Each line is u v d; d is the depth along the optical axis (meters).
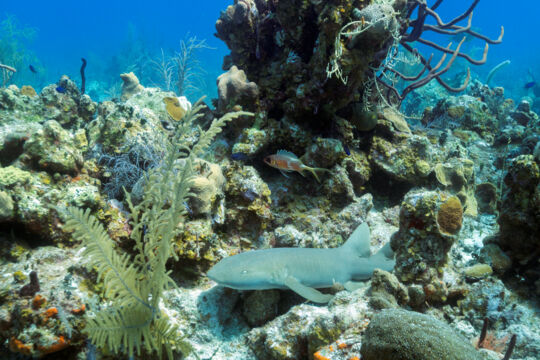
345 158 5.03
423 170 5.25
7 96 5.80
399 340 2.01
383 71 5.62
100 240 2.40
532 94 20.91
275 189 4.79
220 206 4.09
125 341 2.37
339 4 4.18
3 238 3.46
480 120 7.48
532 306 3.46
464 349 1.95
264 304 3.43
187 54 10.59
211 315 3.40
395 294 3.06
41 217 3.51
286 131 4.95
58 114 6.14
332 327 2.76
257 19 5.29
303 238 4.13
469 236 5.05
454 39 15.05
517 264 3.91
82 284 3.14
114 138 4.69
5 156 4.26
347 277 3.67
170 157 2.57
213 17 135.00
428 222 3.36
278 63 5.19
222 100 5.02
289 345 3.02
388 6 4.21
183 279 3.77
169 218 2.58
